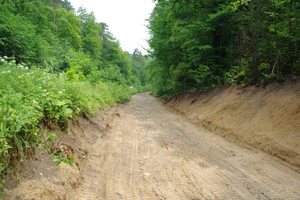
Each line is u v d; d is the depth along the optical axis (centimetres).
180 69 1590
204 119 931
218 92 1100
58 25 2873
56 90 519
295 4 719
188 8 1369
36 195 242
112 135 726
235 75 1030
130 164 462
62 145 396
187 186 356
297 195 321
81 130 583
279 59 774
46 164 312
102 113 917
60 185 287
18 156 274
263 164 450
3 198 217
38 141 341
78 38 3116
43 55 1255
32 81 456
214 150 564
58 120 459
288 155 453
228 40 1296
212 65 1312
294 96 589
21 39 1066
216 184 362
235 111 782
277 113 589
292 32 728
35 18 1823
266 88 734
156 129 866
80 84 720
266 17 856
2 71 427
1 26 939
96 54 3928
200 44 1282
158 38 1852
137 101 2486
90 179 378
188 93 1573
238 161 473
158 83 2600
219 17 1147
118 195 324
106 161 476
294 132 490
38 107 360
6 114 284
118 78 3500
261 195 323
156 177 393
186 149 578
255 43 877
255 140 571
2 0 1088
